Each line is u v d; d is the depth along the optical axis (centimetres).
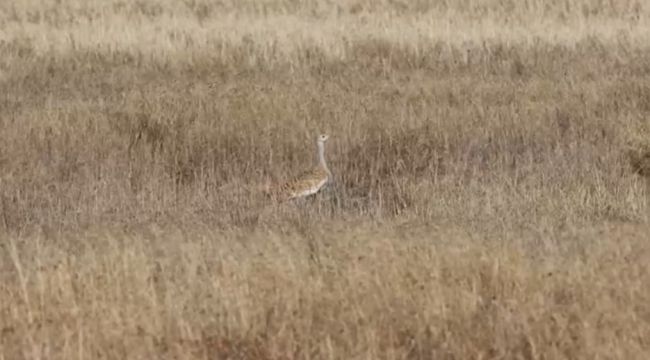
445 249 4128
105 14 9912
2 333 3544
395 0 10450
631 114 6494
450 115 6481
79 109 6669
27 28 9194
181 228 4769
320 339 3531
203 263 4059
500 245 4231
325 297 3734
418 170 5869
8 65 8062
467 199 5219
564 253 4228
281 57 8256
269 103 6719
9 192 5397
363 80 7606
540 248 4297
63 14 9969
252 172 5809
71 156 5919
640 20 9231
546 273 3903
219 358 3500
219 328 3606
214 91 7119
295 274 3888
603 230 4600
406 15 9725
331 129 6256
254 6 10375
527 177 5500
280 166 5884
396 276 3853
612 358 3369
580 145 5956
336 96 6994
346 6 10319
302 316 3653
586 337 3447
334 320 3612
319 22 9456
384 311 3669
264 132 6222
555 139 6119
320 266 3981
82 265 4069
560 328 3528
